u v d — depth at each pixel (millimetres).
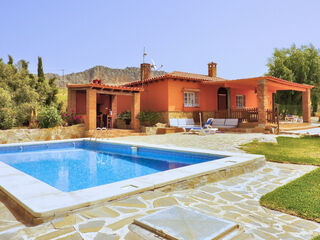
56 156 8555
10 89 18906
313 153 7504
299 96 26109
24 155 8664
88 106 12734
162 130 14648
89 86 12719
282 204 3316
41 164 7328
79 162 7582
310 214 2982
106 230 2455
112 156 8469
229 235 2377
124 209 2998
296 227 2660
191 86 17484
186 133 14242
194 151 7246
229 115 17312
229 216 2934
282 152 7711
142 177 4109
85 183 5367
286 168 5777
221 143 9836
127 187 3619
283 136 11953
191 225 2518
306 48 27766
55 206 2789
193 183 4227
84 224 2586
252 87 19250
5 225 2594
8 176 4281
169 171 4516
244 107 20969
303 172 5340
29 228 2506
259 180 4750
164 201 3320
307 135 12055
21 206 2979
